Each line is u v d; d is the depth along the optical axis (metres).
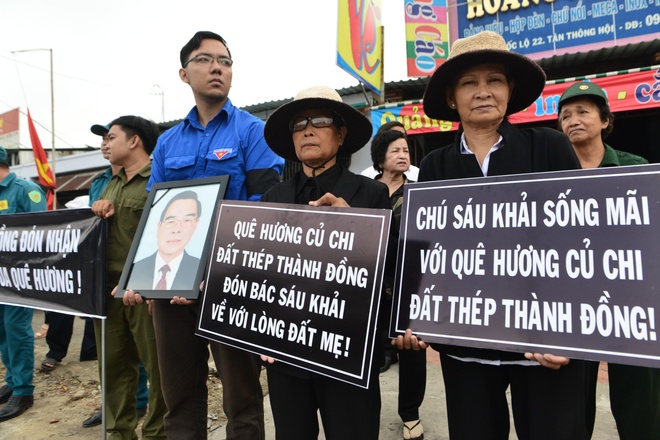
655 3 5.75
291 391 1.61
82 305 2.38
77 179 13.10
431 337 1.40
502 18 6.43
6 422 3.09
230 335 1.68
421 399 2.51
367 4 5.75
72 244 2.44
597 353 1.19
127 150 2.64
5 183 3.45
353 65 5.33
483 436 1.44
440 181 1.54
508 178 1.43
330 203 1.64
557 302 1.26
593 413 1.93
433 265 1.47
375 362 1.58
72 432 2.92
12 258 2.68
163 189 2.19
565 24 6.16
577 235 1.29
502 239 1.39
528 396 1.40
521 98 1.73
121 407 2.48
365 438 1.53
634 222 1.23
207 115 2.30
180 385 2.10
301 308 1.55
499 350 1.39
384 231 1.47
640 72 4.84
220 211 1.85
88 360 4.27
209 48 2.17
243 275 1.71
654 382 1.78
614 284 1.21
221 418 2.95
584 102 2.19
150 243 2.11
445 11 6.61
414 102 5.84
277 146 1.97
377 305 1.42
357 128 1.85
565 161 1.48
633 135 7.08
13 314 3.19
